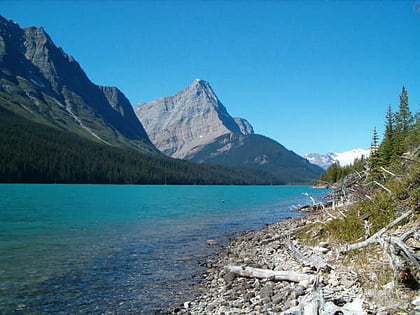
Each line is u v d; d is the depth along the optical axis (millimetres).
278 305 9758
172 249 20766
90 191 112062
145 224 33969
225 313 9742
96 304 11172
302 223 27375
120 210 50375
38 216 39875
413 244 11812
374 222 16062
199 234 27328
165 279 14047
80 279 14094
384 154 45250
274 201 77688
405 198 16625
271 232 26531
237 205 64188
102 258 18172
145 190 139250
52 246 21703
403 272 9211
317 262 13188
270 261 16172
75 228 30562
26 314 10328
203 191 148875
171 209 53344
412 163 20859
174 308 10547
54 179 167500
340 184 29312
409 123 56250
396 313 7777
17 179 151500
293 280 12039
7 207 50625
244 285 12289
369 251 13094
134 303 11234
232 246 21750
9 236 25812
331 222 19484
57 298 11766
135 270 15602
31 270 15547
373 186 23656
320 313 7629
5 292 12398
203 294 11961
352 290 9703
